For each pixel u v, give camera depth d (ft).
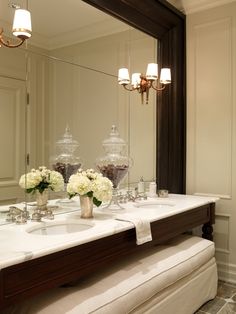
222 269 10.21
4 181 6.59
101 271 6.25
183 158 10.85
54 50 7.66
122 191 9.68
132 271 6.31
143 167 10.28
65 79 7.93
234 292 9.18
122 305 5.40
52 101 7.63
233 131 9.96
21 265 4.35
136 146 10.05
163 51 10.73
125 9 9.02
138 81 9.96
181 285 7.14
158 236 7.20
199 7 10.47
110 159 8.87
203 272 8.03
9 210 6.44
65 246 4.85
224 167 10.15
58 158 7.71
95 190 6.54
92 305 5.04
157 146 10.69
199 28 10.55
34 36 7.18
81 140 8.36
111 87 9.27
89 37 8.54
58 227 6.40
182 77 10.79
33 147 7.18
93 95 8.71
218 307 8.21
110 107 9.25
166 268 6.69
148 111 10.42
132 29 9.76
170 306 6.69
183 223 8.16
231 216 10.03
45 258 4.67
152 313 6.16
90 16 8.43
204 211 9.18
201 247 8.18
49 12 7.48
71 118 8.11
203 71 10.50
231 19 9.95
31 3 7.07
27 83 7.06
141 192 10.02
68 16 7.91
